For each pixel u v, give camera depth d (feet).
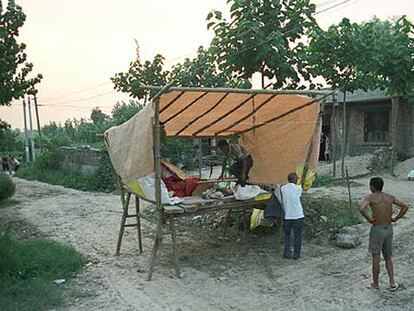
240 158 34.24
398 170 68.23
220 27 38.88
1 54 44.29
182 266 29.84
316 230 35.37
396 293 23.58
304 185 33.53
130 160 28.48
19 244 30.58
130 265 30.22
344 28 43.65
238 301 23.66
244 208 32.65
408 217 38.81
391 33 51.06
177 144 81.76
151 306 23.09
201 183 33.73
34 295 24.16
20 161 150.20
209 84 62.64
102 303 23.52
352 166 71.72
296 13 38.50
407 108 77.36
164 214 28.14
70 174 91.50
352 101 81.87
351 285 25.11
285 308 22.58
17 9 44.16
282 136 34.35
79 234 40.47
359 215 39.04
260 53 36.78
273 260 30.55
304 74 39.09
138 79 79.46
